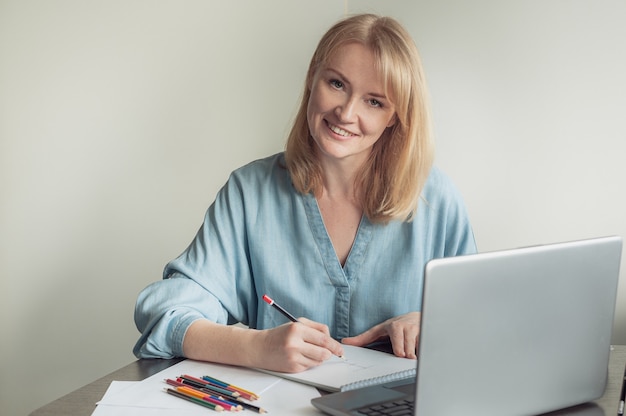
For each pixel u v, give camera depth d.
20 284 2.43
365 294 1.45
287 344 1.12
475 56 2.12
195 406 1.00
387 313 1.44
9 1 2.32
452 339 0.84
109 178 2.36
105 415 0.97
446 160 2.16
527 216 2.13
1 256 2.43
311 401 0.98
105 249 2.39
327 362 1.18
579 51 2.06
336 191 1.44
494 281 0.87
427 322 0.82
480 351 0.87
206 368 1.16
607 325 1.01
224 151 2.30
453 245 1.51
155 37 2.29
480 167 2.14
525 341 0.92
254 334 1.16
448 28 2.12
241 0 2.24
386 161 1.41
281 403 1.01
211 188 2.32
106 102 2.33
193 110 2.30
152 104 2.32
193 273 1.41
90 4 2.30
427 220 1.48
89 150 2.36
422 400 0.83
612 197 2.07
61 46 2.33
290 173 1.46
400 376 1.08
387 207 1.41
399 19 2.15
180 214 2.35
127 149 2.35
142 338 1.28
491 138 2.13
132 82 2.32
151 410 0.98
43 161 2.38
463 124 2.14
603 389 1.03
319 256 1.45
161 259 2.38
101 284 2.41
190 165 2.33
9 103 2.37
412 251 1.45
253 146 2.29
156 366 1.19
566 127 2.08
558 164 2.10
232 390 1.05
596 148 2.07
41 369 2.47
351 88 1.31
